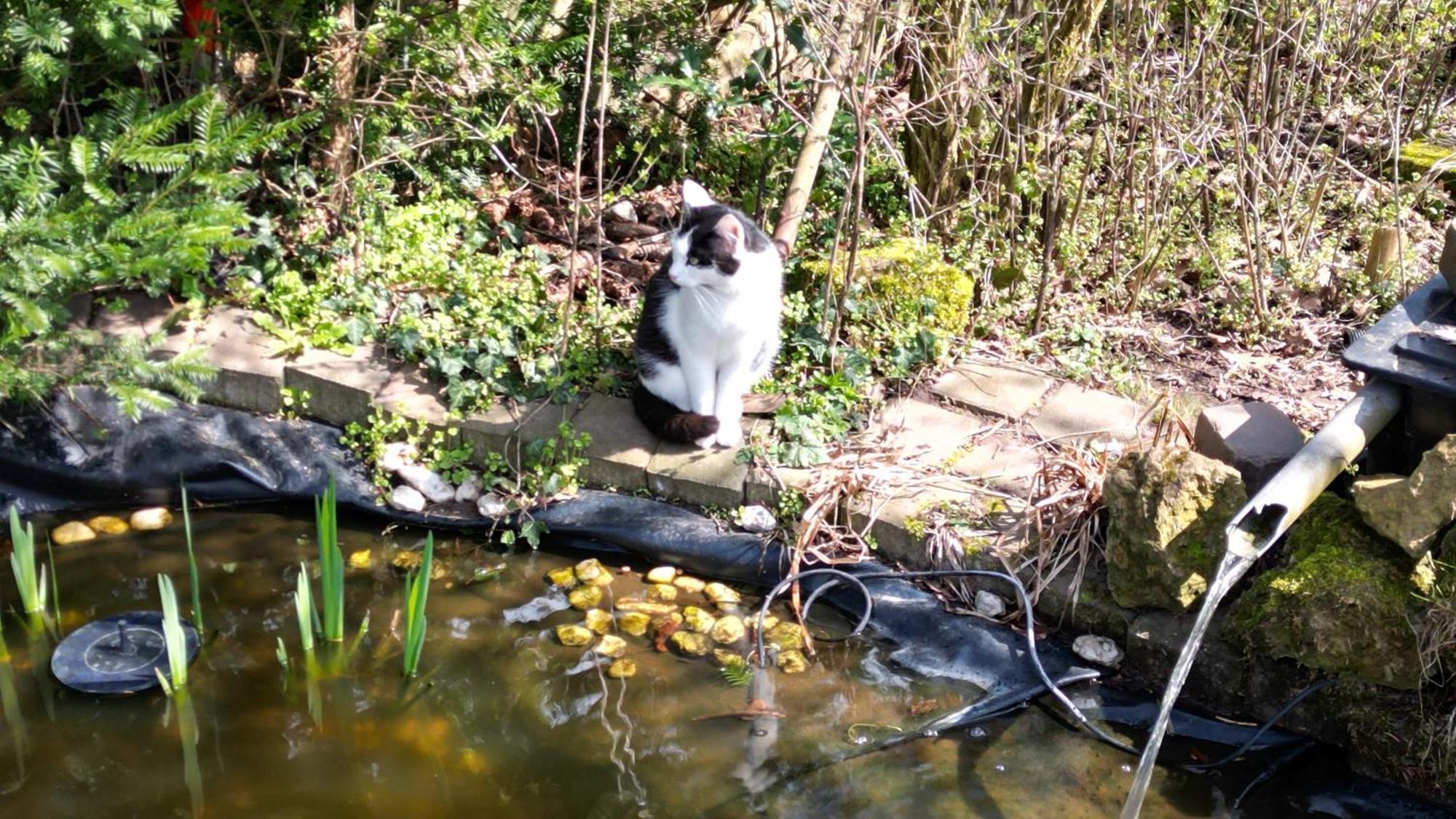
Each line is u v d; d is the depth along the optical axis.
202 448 2.30
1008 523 2.12
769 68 2.86
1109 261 2.79
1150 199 2.72
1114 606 2.01
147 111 2.15
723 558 2.16
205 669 1.96
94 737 1.84
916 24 2.70
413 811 1.75
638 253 2.80
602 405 2.36
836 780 1.82
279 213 2.64
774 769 1.83
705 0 3.01
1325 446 1.82
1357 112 2.98
